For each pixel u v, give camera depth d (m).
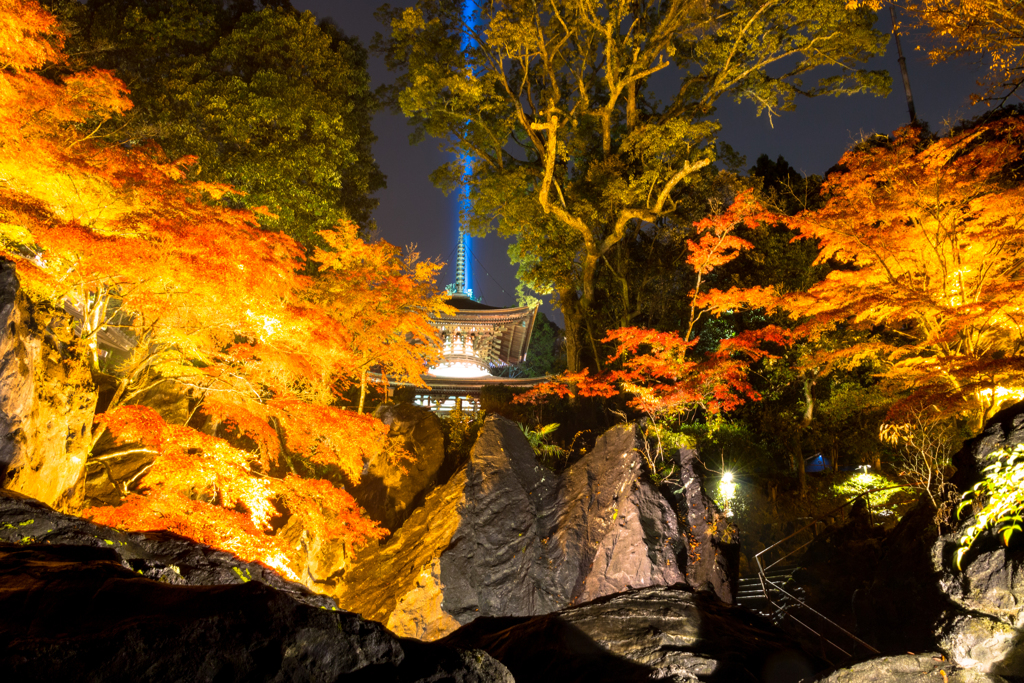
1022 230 10.30
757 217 15.08
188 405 16.38
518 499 10.65
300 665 2.30
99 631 2.25
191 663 2.14
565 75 25.77
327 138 20.16
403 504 14.52
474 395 27.84
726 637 6.81
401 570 10.58
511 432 12.07
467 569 9.68
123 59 18.33
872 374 20.05
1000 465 5.20
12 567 2.81
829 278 12.98
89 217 9.02
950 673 4.58
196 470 7.68
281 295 11.33
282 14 19.75
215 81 18.91
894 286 11.81
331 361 12.65
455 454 15.98
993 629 4.49
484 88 22.91
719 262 16.20
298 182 20.20
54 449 7.14
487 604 9.49
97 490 12.37
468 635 8.29
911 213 11.55
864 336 19.92
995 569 4.64
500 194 24.56
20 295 6.08
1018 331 10.59
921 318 12.05
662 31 22.69
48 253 8.28
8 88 8.87
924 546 6.48
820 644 9.74
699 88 25.53
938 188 10.84
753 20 21.88
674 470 10.59
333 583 11.62
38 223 7.74
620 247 26.72
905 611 6.52
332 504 9.62
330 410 10.48
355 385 17.91
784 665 6.19
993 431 5.71
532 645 7.11
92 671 2.01
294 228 19.53
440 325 32.78
